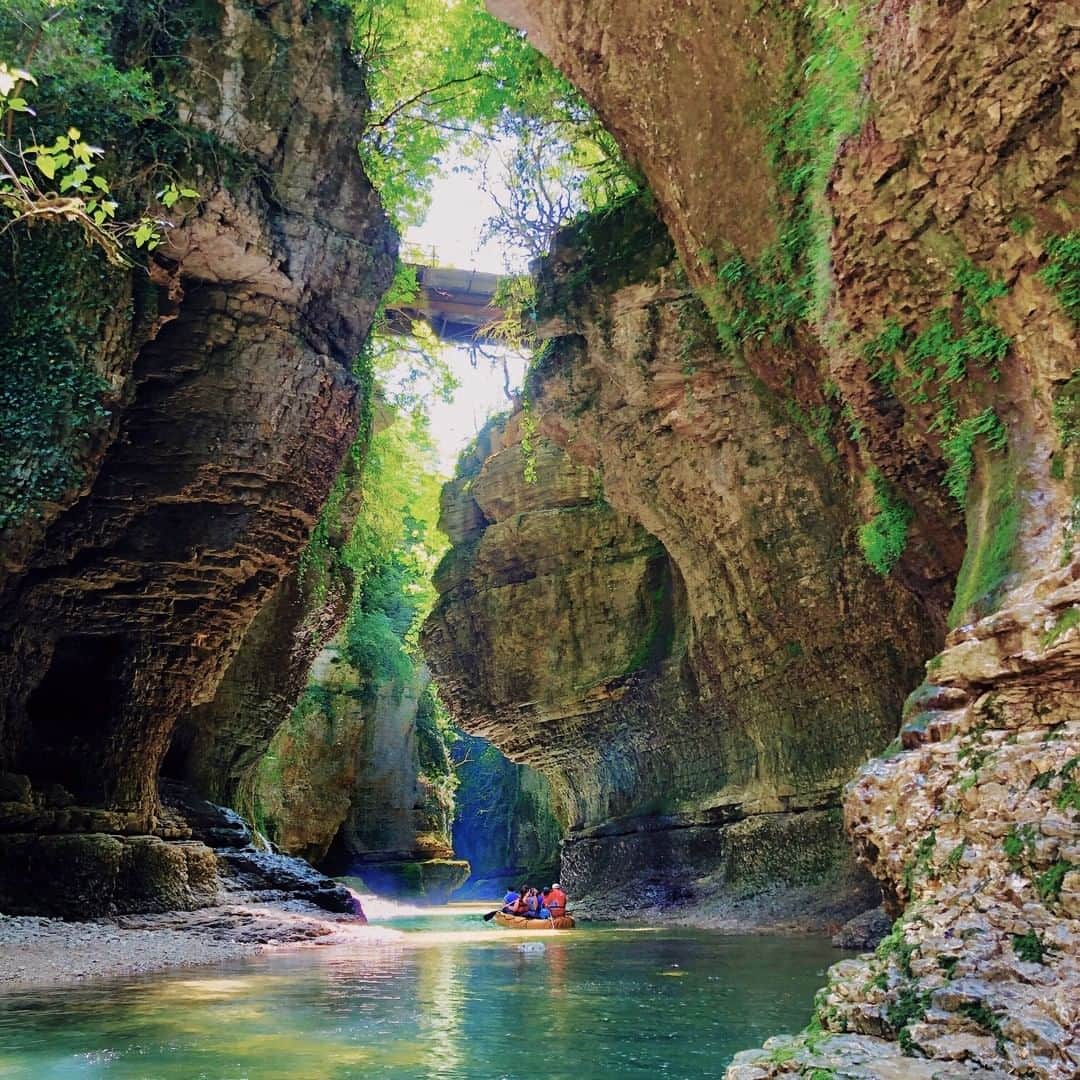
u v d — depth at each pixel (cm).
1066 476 714
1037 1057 393
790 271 1091
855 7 841
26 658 1692
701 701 2244
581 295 1870
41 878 1546
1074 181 703
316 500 1942
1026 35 684
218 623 1897
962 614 741
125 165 1622
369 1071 526
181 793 2117
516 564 2844
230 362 1816
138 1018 725
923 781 617
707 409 1811
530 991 862
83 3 1650
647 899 2189
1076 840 486
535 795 4225
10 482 1463
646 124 1322
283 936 1536
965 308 826
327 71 1883
